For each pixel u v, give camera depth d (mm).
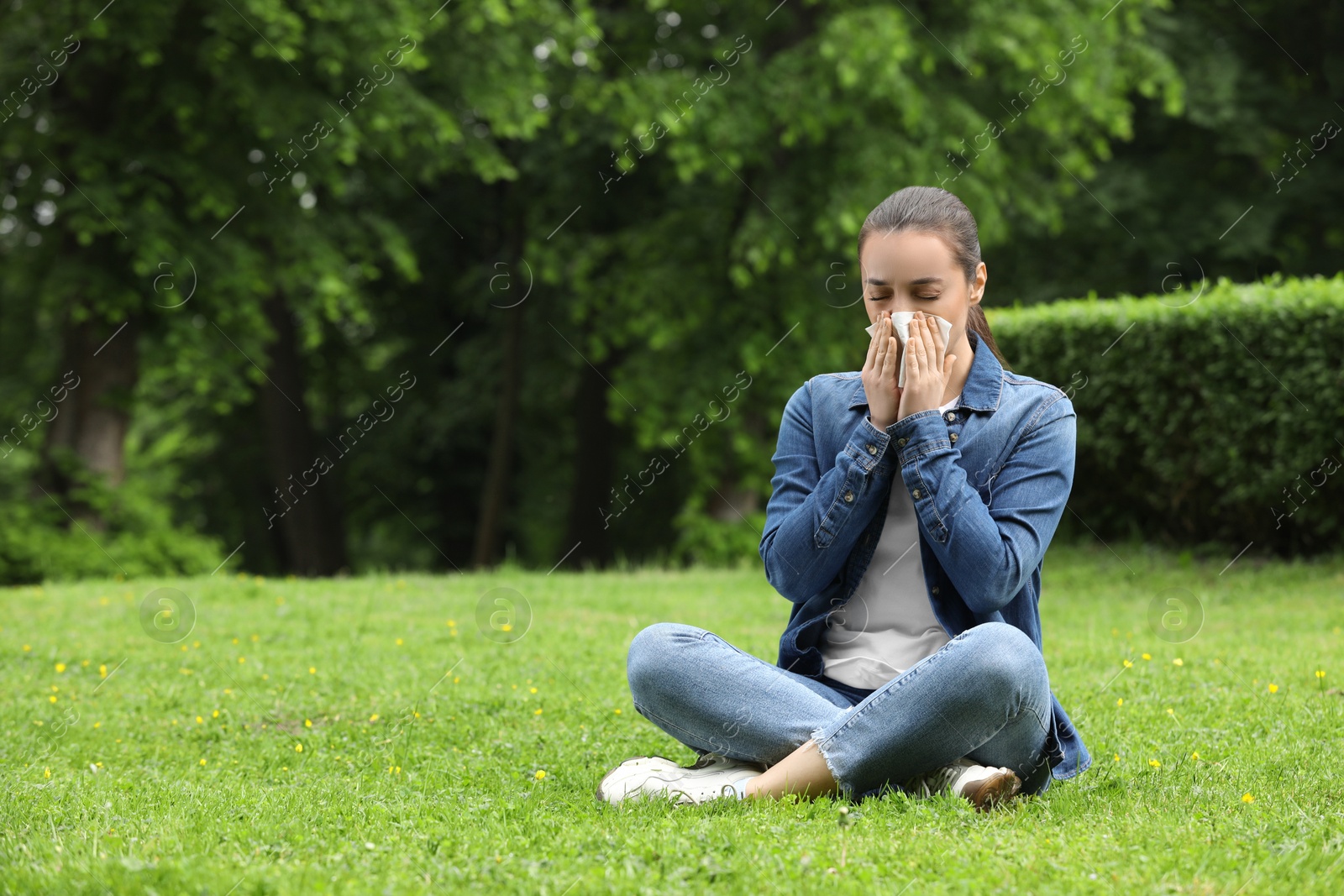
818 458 4520
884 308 4250
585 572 15555
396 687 7730
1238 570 11688
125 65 18500
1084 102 21062
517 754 5719
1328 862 3490
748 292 22031
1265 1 25156
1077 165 22703
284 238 19594
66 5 16953
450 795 4703
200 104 18297
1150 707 6363
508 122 19750
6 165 18875
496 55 19812
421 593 13023
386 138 19516
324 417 29531
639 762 4508
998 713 4004
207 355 20906
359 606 11906
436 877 3426
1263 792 4453
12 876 3430
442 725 6441
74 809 4438
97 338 19969
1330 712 6012
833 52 18953
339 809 4383
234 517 31828
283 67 18531
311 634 10141
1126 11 22328
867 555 4352
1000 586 4031
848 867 3439
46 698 7492
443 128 19438
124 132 18500
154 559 19750
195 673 8344
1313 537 11648
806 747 4125
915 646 4324
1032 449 4270
